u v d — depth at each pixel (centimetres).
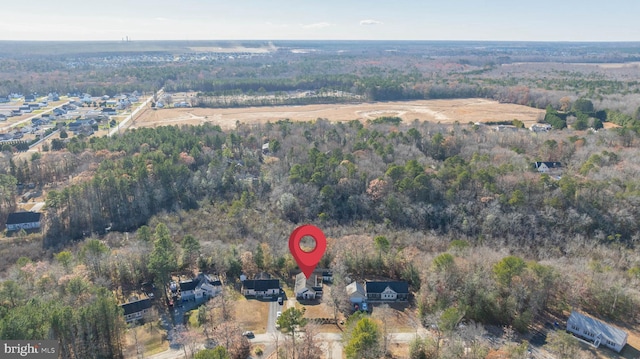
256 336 9750
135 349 9231
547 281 10225
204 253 12556
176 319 10369
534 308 9975
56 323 7931
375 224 14900
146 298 10875
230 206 15988
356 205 15625
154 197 16075
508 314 9919
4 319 7681
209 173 17362
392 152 18788
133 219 15550
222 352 7550
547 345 9006
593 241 13662
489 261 11194
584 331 9488
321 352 8969
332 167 17225
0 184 16112
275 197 16188
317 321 10194
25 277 10719
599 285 10431
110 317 8656
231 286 11675
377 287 11112
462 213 14850
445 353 8481
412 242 13725
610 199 14712
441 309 9756
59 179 18512
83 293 9694
